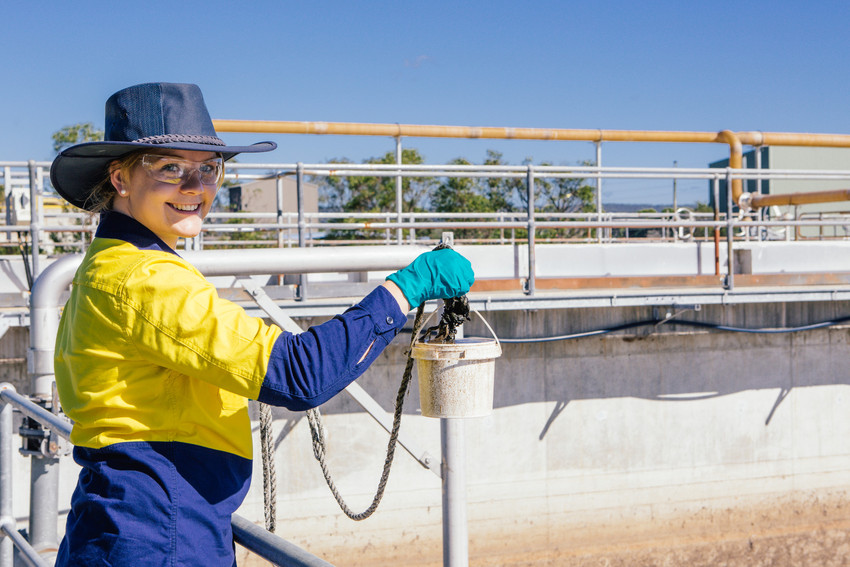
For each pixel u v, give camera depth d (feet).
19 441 17.81
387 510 20.43
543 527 21.81
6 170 21.40
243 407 4.23
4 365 17.94
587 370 22.18
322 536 19.98
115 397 3.83
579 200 60.80
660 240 33.94
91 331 3.82
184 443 3.92
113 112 4.23
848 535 24.39
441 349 5.14
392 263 8.01
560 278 23.90
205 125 4.30
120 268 3.84
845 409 24.57
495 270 24.81
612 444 22.41
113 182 4.28
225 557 4.13
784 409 23.97
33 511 9.18
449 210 78.02
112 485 3.83
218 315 3.61
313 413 6.15
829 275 25.85
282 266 7.71
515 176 22.38
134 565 3.76
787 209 45.34
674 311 21.63
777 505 23.85
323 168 20.88
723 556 23.29
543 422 21.83
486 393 5.34
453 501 7.01
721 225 22.16
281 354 3.53
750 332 22.85
